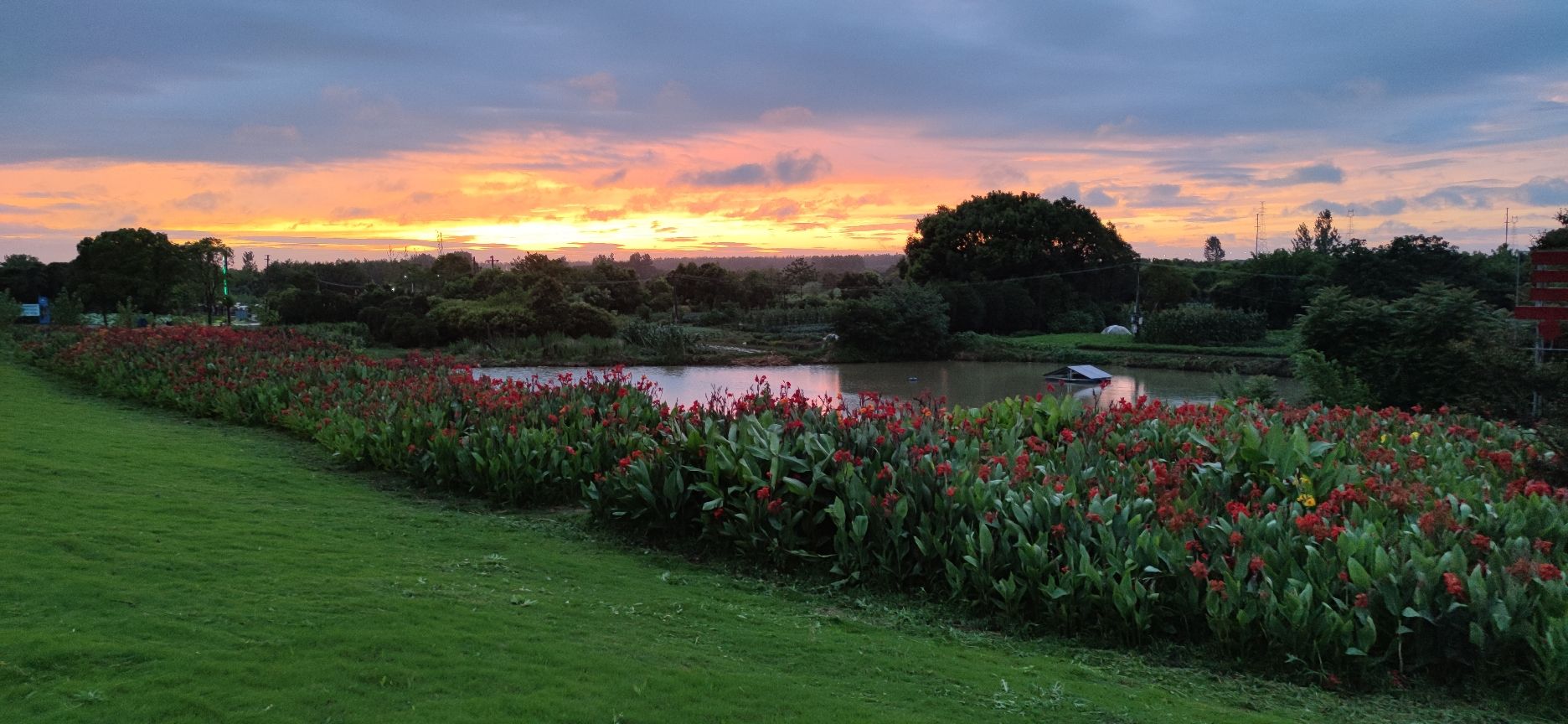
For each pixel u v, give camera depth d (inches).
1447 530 252.5
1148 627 244.7
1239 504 275.4
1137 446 380.5
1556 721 203.2
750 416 371.6
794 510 319.3
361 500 386.3
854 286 3048.7
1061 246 2851.9
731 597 282.8
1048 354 2021.4
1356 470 319.6
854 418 381.7
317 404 543.5
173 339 828.6
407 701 168.7
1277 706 211.5
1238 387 827.4
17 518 275.4
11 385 703.7
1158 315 2250.2
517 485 398.0
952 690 207.5
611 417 428.1
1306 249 3112.7
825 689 200.7
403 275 3179.1
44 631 183.5
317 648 189.5
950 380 1659.7
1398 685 217.6
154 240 1866.4
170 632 190.4
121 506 311.0
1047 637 255.6
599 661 199.9
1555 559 249.0
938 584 287.0
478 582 263.9
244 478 408.8
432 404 480.4
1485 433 454.9
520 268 2760.8
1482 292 1859.0
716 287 2933.1
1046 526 271.4
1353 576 227.1
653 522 343.0
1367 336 828.0
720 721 174.2
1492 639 214.2
